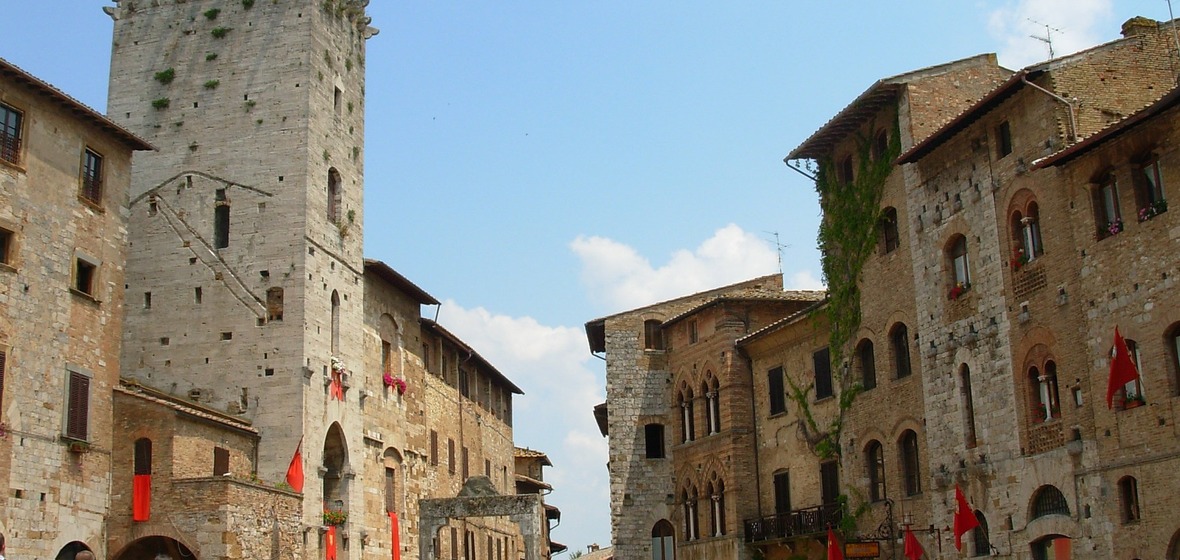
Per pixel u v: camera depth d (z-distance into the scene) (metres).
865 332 57.66
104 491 47.09
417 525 70.06
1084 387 42.91
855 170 59.75
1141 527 39.88
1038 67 45.25
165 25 62.44
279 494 51.44
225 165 60.00
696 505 72.00
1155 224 40.16
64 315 45.91
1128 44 46.75
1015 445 46.44
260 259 58.47
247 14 62.00
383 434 66.00
